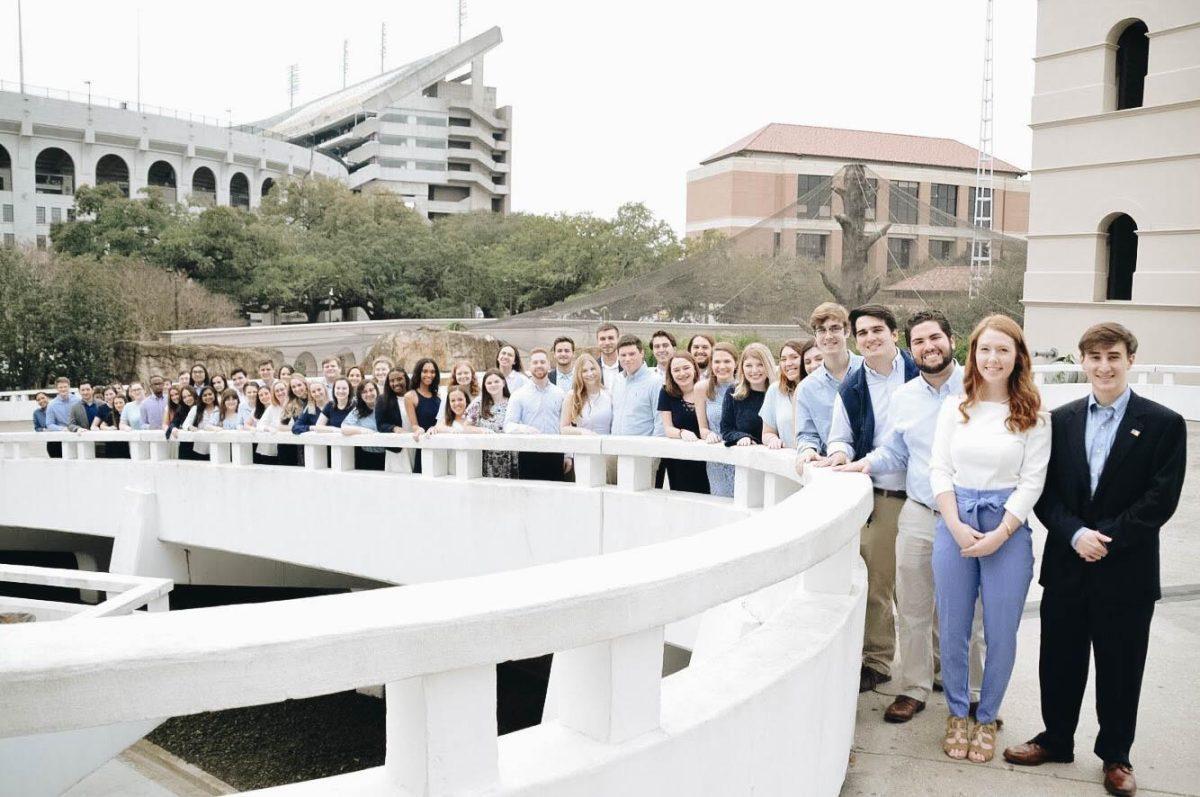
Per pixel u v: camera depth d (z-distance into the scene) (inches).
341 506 351.6
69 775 255.3
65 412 590.9
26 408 998.4
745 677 99.3
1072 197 814.5
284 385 404.2
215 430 405.4
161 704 60.4
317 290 2541.8
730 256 584.7
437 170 4443.9
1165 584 240.8
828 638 112.8
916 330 151.3
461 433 314.5
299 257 2509.8
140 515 430.6
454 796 71.7
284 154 3941.9
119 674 59.3
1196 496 363.9
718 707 91.3
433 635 67.7
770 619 120.1
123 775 347.6
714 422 251.1
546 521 285.7
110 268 1791.3
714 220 2773.1
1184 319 741.9
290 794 71.7
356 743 394.0
